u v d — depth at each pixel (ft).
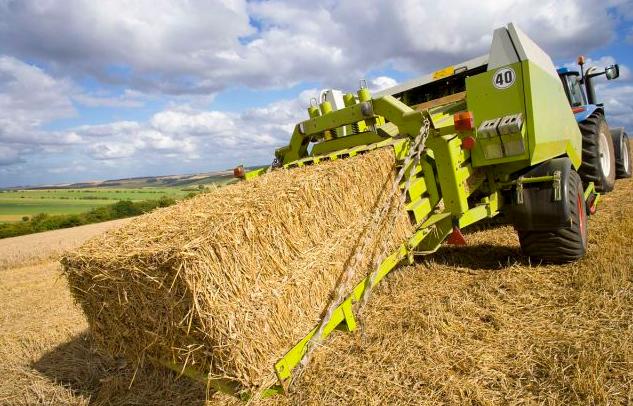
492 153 13.00
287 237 8.50
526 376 8.57
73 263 8.75
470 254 16.69
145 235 8.46
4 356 14.11
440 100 18.47
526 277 13.42
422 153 12.40
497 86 13.38
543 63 14.71
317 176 9.66
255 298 7.61
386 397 8.60
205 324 6.96
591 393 7.68
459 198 12.25
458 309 11.62
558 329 10.00
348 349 10.68
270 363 7.66
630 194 23.26
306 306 8.58
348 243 9.84
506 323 10.62
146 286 7.54
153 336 8.13
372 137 14.96
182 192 171.01
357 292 9.76
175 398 10.36
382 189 11.31
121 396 10.90
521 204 13.94
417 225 12.05
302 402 8.96
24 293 25.48
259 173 16.34
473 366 9.06
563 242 13.74
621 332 9.37
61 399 11.05
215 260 7.06
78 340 14.83
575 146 17.29
